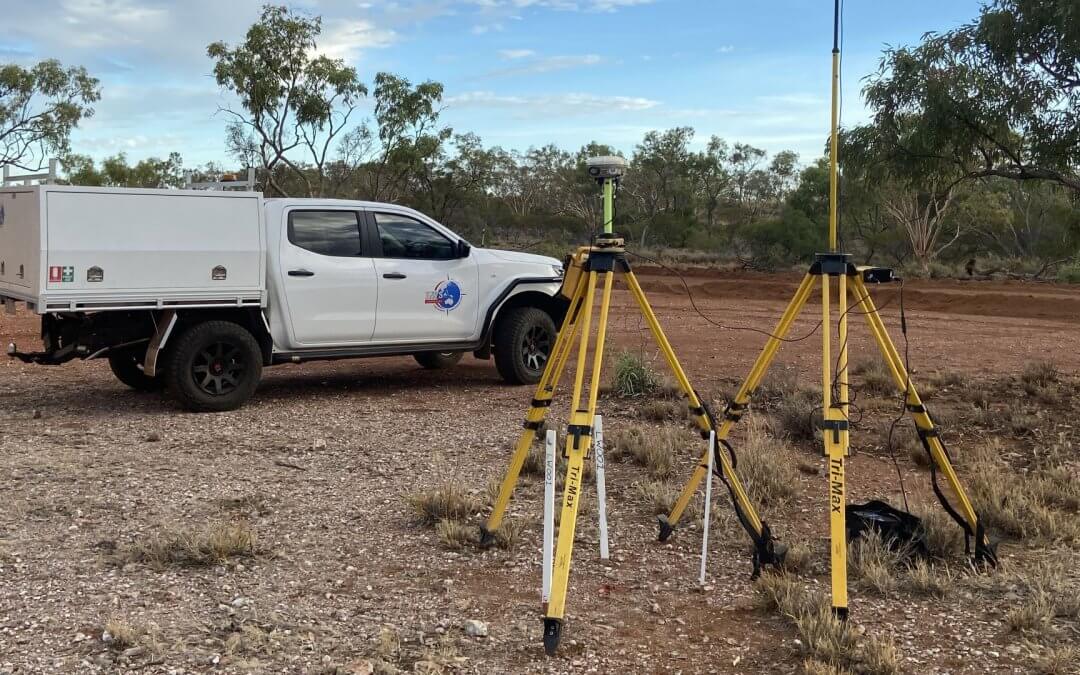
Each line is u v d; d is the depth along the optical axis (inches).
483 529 224.4
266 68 1195.3
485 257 457.7
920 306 977.5
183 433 348.2
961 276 1392.7
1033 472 292.0
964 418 367.6
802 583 202.7
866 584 199.6
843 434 173.6
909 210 1531.7
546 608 177.8
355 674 157.6
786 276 1321.4
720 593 198.5
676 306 940.6
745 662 166.1
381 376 497.0
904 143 386.0
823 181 1712.6
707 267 1539.1
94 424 362.9
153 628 175.3
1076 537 231.0
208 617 181.8
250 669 159.5
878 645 165.2
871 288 1060.5
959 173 402.6
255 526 240.8
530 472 293.0
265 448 326.3
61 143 1526.8
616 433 338.6
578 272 193.0
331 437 344.2
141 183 2169.0
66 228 346.9
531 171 2716.5
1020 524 236.2
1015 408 377.7
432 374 505.7
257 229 387.5
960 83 359.3
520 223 2217.0
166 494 267.9
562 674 160.6
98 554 217.5
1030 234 1592.0
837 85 175.0
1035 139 366.9
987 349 625.9
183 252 370.3
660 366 519.8
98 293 353.7
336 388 456.4
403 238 434.9
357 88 1230.9
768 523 245.4
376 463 306.8
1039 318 892.0
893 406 390.3
